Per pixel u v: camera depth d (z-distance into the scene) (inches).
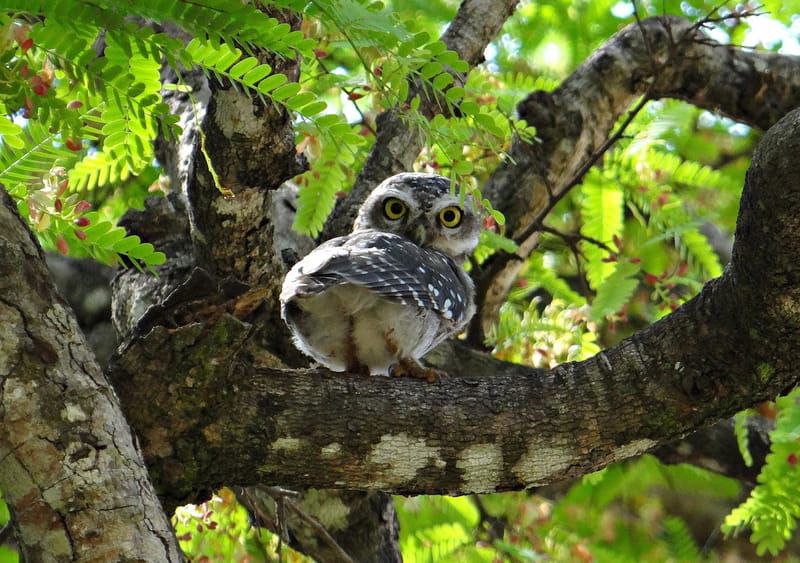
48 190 248.5
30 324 212.4
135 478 213.9
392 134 410.9
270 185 299.3
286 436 265.9
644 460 537.3
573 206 548.4
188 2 196.4
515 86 489.4
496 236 401.7
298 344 337.4
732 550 565.9
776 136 237.3
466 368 430.6
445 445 272.4
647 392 273.1
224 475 267.7
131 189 396.8
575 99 476.1
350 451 269.3
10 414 206.8
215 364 254.1
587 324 451.5
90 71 211.3
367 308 317.7
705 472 542.3
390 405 272.8
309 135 341.1
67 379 212.8
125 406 253.8
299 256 415.5
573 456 276.1
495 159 461.7
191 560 390.0
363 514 414.0
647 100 430.6
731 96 490.3
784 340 258.1
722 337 265.6
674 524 534.6
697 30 433.1
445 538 444.5
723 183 470.6
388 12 225.0
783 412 394.9
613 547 518.3
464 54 408.8
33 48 219.8
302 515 364.2
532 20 530.6
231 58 213.2
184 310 254.7
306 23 267.0
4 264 212.4
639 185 466.6
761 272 249.0
